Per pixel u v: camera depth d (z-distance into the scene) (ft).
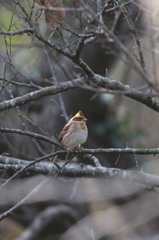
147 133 58.54
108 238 49.62
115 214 51.93
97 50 51.96
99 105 55.52
